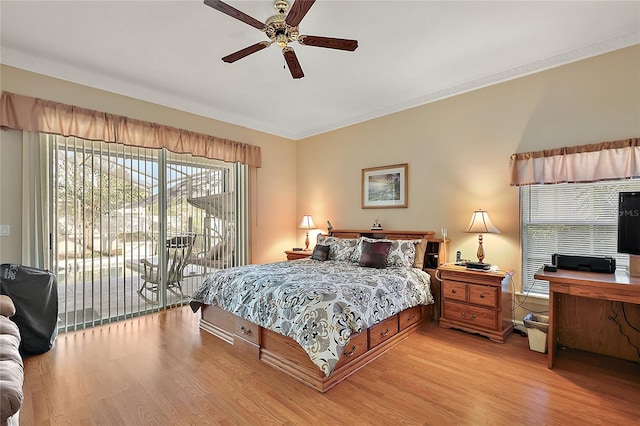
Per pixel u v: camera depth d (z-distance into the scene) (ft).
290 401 6.51
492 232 10.26
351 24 8.25
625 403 6.43
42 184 10.04
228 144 15.02
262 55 9.83
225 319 9.78
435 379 7.41
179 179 13.39
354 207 15.84
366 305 8.08
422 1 7.34
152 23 8.18
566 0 7.32
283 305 7.77
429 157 13.04
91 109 11.03
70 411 6.11
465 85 11.83
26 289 8.62
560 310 9.59
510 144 10.91
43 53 9.66
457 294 10.59
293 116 15.75
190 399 6.55
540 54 9.87
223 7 6.11
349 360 7.72
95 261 11.09
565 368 7.98
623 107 8.87
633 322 8.50
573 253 9.84
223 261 14.90
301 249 16.84
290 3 7.36
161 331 10.51
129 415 6.01
